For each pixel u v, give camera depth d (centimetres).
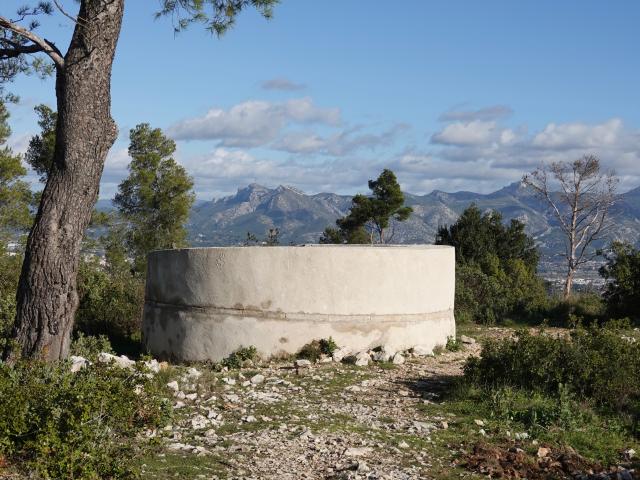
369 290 1350
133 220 3934
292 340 1311
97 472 583
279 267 1318
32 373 670
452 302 1548
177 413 898
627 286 2127
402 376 1198
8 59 1023
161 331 1412
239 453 739
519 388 1029
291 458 730
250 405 970
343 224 4203
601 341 1061
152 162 3928
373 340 1348
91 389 639
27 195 3098
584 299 2384
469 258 3853
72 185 863
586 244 3956
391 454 761
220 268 1330
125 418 655
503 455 762
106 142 888
